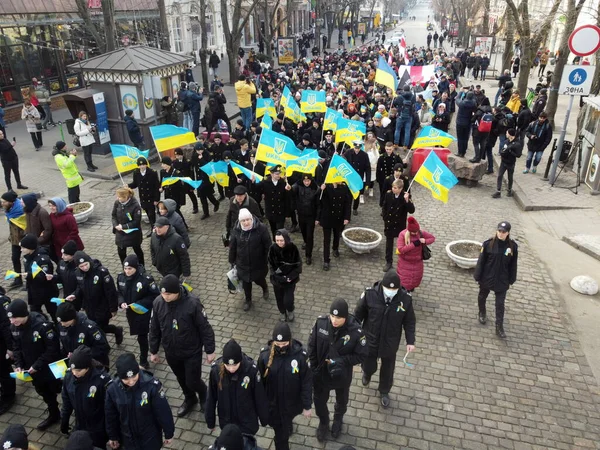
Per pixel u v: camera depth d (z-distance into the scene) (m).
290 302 7.27
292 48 37.66
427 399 6.09
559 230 10.77
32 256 7.06
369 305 5.50
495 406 5.98
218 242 10.38
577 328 7.48
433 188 8.02
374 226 11.00
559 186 12.89
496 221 11.25
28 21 21.11
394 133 16.12
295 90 21.41
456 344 7.10
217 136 12.08
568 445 5.45
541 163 14.95
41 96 19.02
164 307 5.32
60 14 22.64
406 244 7.42
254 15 36.12
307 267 9.29
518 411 5.91
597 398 6.13
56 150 11.20
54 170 14.77
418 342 7.14
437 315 7.77
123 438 4.57
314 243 10.30
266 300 8.23
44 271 6.88
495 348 7.02
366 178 11.69
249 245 7.36
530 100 21.42
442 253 9.76
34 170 14.69
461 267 9.10
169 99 16.66
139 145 15.37
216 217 11.70
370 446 5.43
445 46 63.47
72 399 4.70
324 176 10.43
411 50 41.84
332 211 8.67
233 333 7.38
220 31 41.16
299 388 4.73
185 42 35.69
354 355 5.00
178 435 5.57
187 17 35.44
